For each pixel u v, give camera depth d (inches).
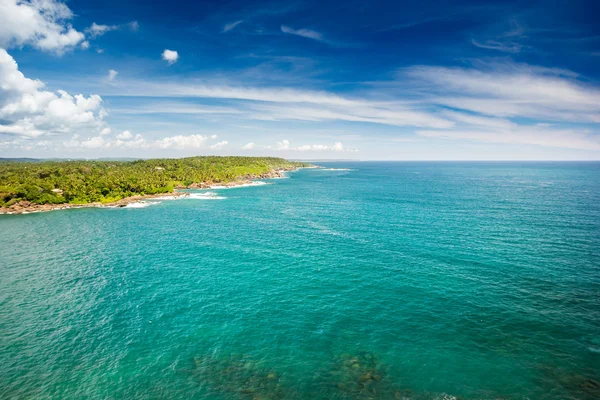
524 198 5585.6
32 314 1809.8
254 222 4101.9
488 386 1252.5
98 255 2827.3
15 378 1317.7
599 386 1236.5
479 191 6835.6
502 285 2049.7
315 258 2642.7
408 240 3083.2
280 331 1628.9
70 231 3752.5
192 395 1243.2
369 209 4864.7
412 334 1578.5
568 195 5876.0
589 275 2172.7
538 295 1909.4
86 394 1242.0
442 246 2861.7
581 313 1712.6
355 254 2719.0
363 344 1515.7
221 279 2256.4
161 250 2952.8
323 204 5482.3
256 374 1348.4
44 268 2513.5
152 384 1296.8
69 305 1911.9
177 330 1652.3
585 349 1435.8
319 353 1464.1
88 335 1615.4
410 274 2257.6
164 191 7224.4
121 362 1422.2
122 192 6525.6
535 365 1353.3
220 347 1518.2
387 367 1368.1
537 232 3248.0
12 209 5113.2
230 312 1813.5
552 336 1531.7
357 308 1823.3
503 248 2758.4
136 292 2074.3
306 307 1849.2
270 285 2143.2
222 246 3046.3
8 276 2351.1
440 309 1786.4
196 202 5969.5
